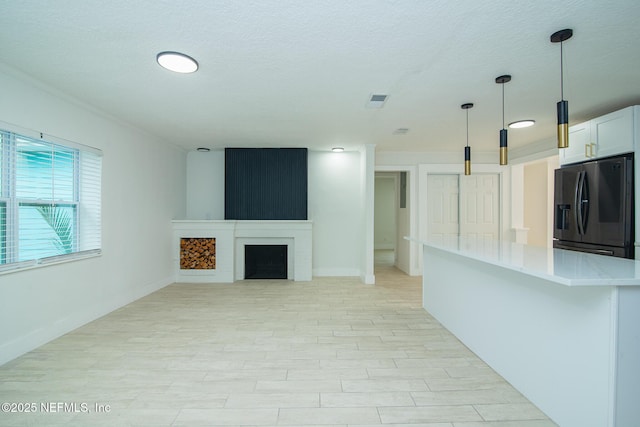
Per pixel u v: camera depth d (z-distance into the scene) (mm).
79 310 2998
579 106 3047
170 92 2719
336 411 1746
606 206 2910
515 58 2104
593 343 1438
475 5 1549
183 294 4230
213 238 4996
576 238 3252
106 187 3371
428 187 5508
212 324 3092
